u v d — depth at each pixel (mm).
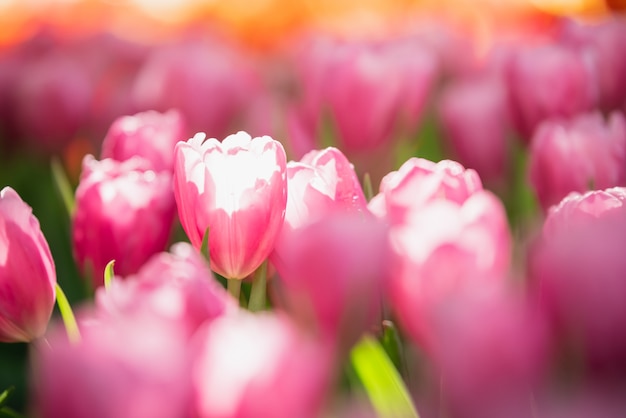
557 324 584
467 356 561
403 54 1094
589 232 584
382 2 1731
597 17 1512
